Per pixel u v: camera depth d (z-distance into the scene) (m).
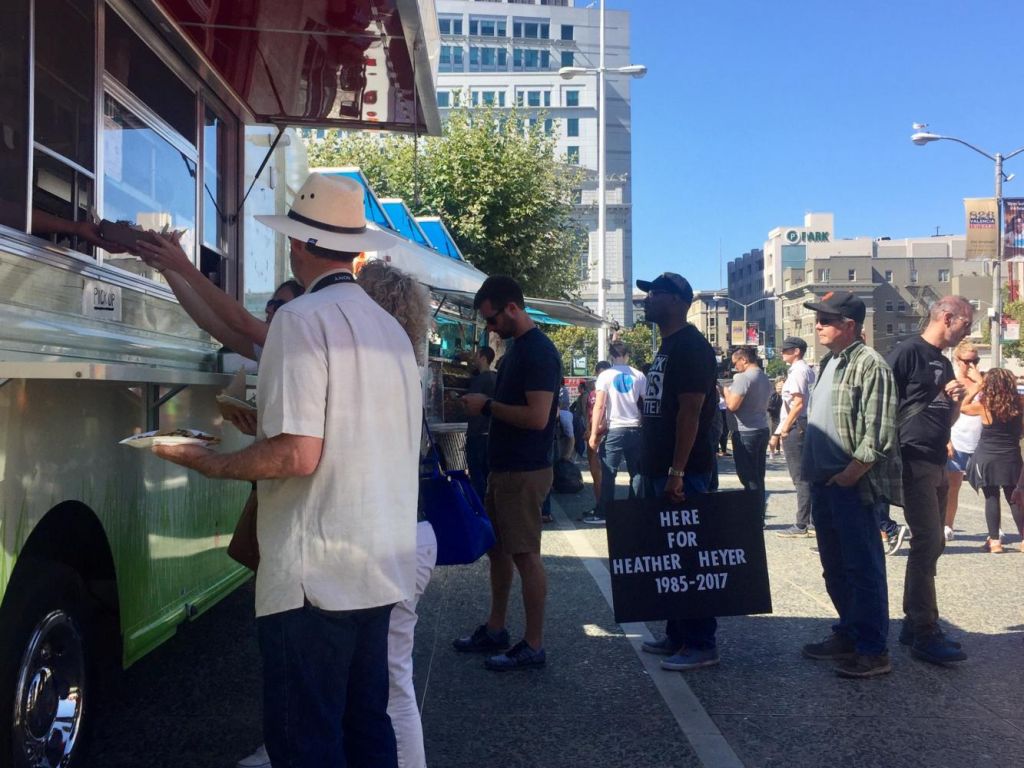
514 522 4.88
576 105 102.38
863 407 4.70
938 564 7.80
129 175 4.04
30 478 2.81
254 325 3.86
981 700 4.45
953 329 5.01
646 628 5.80
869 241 132.12
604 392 10.01
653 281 5.05
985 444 8.33
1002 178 31.17
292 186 6.84
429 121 5.69
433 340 9.34
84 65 3.57
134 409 3.66
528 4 104.44
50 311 3.16
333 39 4.48
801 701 4.45
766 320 156.62
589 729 4.11
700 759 3.78
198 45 4.58
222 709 4.41
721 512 4.89
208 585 4.66
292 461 2.34
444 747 3.91
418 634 5.70
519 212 21.16
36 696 2.97
